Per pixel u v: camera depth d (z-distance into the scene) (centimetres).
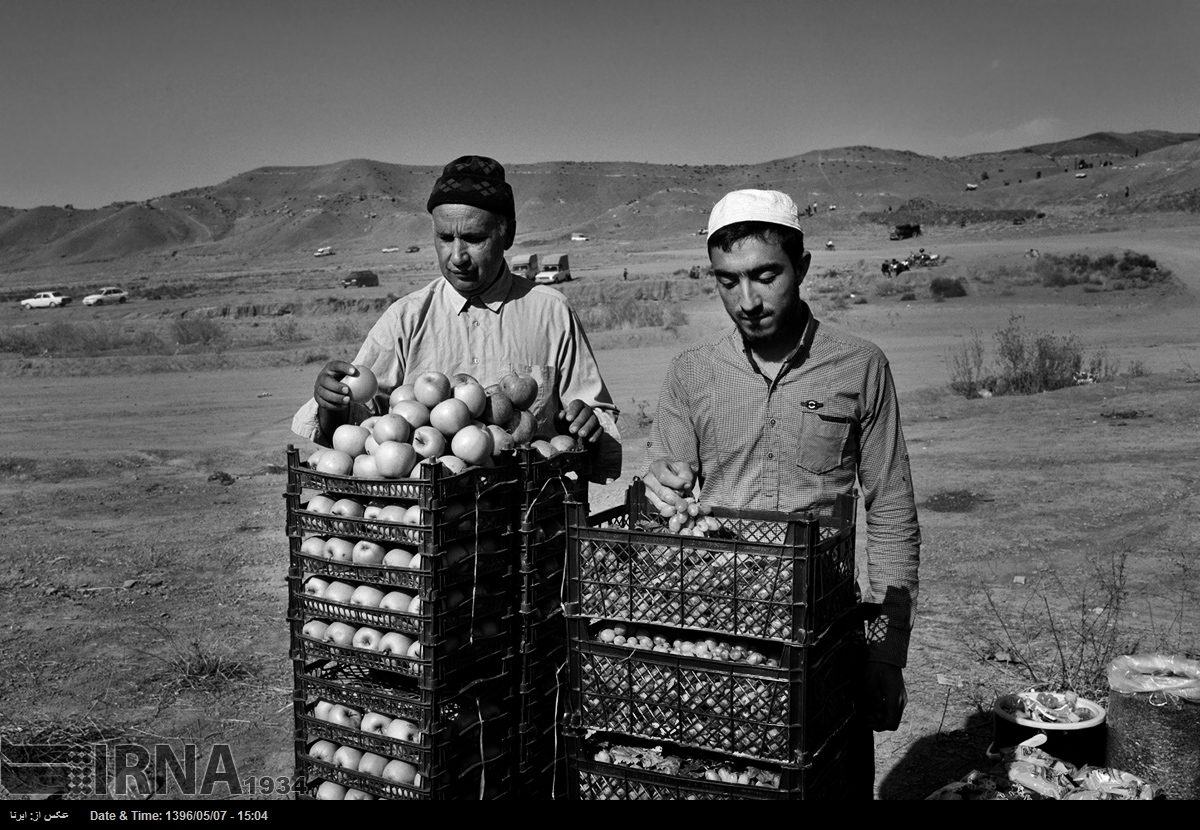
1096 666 583
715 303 4406
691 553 293
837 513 332
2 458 1403
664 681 298
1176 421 1415
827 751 308
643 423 1634
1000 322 3431
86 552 905
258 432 1723
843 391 325
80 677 606
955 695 570
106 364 2858
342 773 330
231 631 695
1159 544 867
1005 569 814
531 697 343
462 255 372
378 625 316
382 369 386
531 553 335
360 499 336
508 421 359
